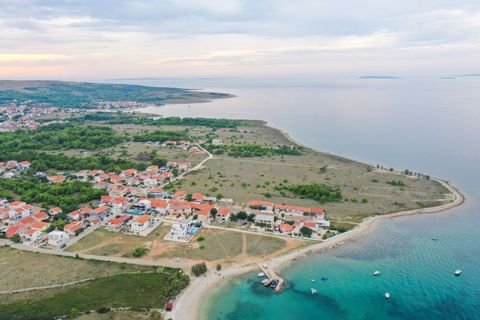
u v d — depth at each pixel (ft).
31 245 446.19
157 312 321.52
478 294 365.20
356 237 481.87
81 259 412.57
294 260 424.05
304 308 345.31
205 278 383.24
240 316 331.36
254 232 488.02
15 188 623.36
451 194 643.45
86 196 589.73
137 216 529.86
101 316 308.81
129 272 386.93
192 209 552.00
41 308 314.55
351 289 374.63
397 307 347.77
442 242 469.57
